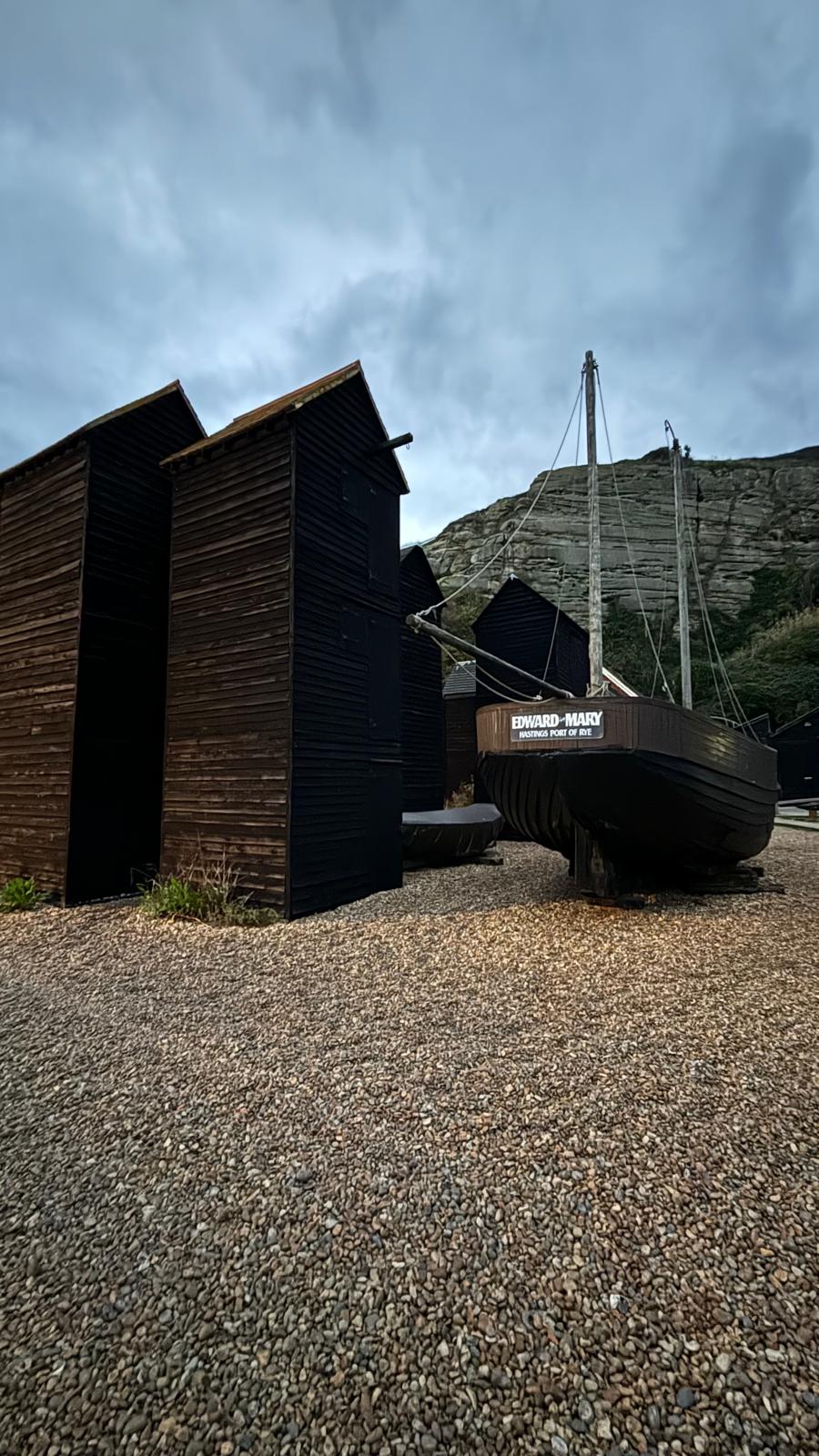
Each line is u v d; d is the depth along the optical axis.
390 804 9.10
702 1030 3.91
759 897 7.74
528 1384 1.71
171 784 8.39
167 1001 4.59
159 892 7.79
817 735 24.94
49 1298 2.02
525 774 7.04
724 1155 2.67
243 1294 2.01
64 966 5.49
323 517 8.14
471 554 46.50
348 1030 4.01
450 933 6.27
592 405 9.31
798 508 44.44
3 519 10.33
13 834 9.27
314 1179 2.57
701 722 6.68
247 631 7.85
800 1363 1.75
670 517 44.06
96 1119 3.05
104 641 9.03
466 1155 2.71
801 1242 2.18
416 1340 1.84
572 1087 3.25
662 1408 1.64
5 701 9.77
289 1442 1.57
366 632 8.92
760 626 39.00
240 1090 3.29
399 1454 1.53
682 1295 1.98
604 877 7.43
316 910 7.44
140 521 9.66
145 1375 1.75
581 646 20.06
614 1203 2.39
